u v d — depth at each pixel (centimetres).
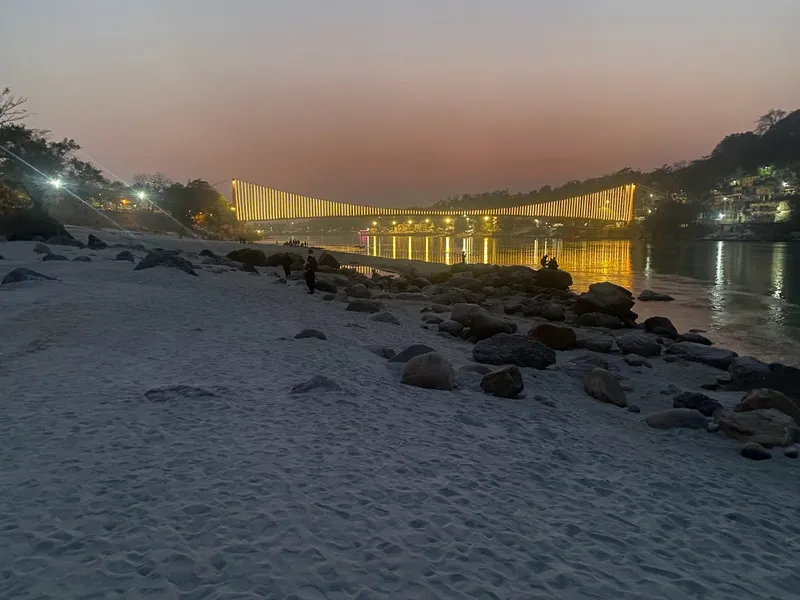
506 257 8862
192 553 371
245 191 14762
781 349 1816
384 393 852
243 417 662
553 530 470
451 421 754
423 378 948
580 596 371
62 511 418
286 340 1164
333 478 513
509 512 491
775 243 12775
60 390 718
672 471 688
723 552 477
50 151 7644
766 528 543
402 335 1514
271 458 546
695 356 1498
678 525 524
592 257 8200
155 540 384
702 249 10562
